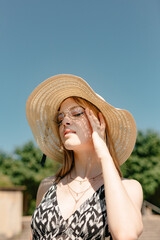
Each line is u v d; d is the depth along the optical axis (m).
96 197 1.65
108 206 1.39
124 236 1.28
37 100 2.09
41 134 2.19
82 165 1.90
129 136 2.04
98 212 1.58
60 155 2.26
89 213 1.57
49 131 2.21
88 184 1.78
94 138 1.68
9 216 11.20
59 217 1.61
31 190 24.42
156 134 25.38
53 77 1.92
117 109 1.89
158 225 11.73
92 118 1.81
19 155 25.61
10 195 11.41
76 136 1.80
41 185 2.06
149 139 24.89
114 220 1.33
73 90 1.96
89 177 1.83
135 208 1.42
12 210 11.32
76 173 1.92
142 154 24.39
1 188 11.23
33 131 2.15
